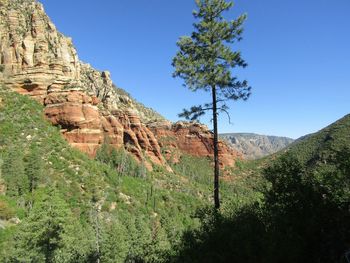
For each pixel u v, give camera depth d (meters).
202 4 22.44
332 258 9.23
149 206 101.06
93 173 98.81
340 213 9.70
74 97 121.69
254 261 10.41
